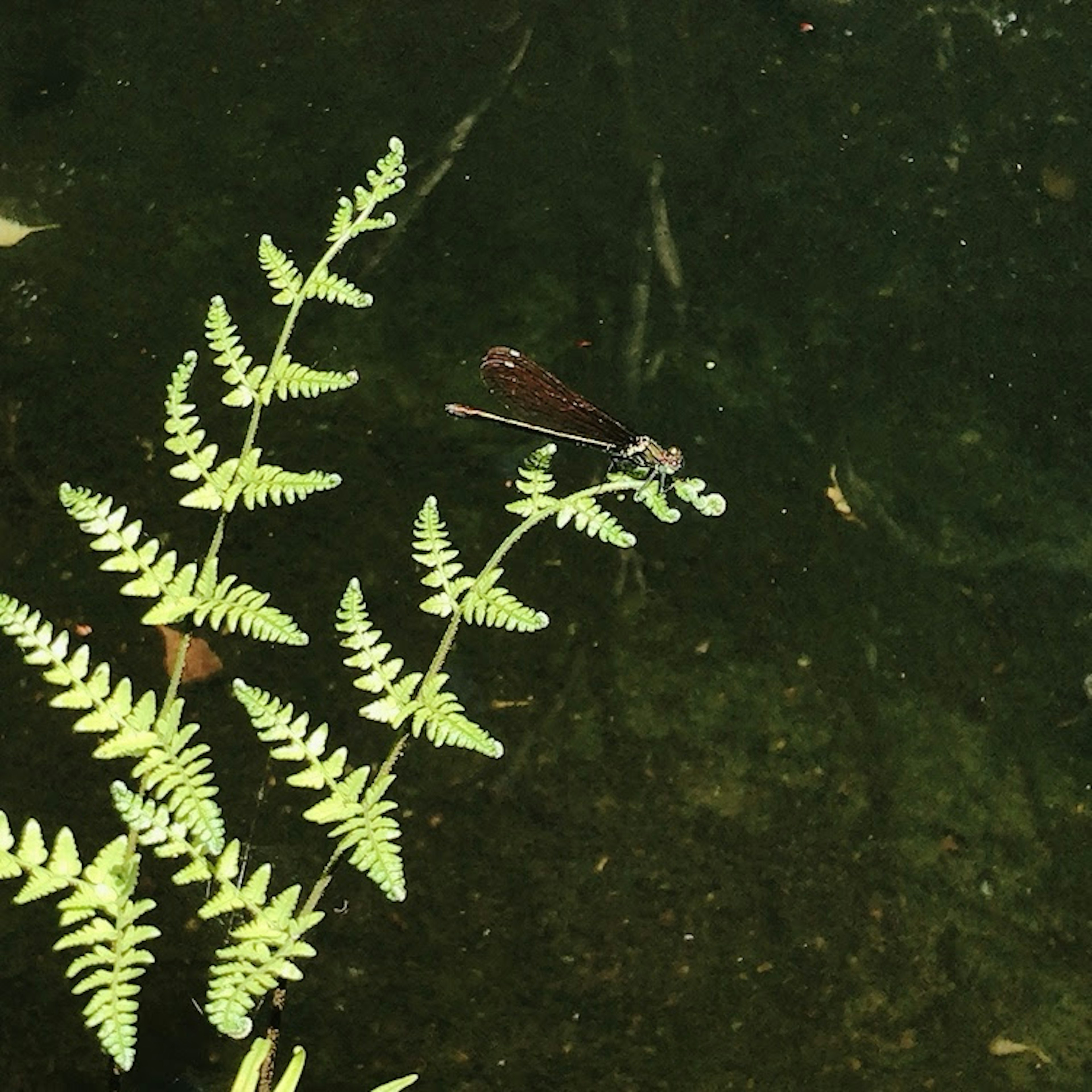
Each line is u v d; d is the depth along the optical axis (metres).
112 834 0.54
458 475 0.59
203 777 0.38
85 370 0.60
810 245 0.64
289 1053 0.52
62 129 0.64
